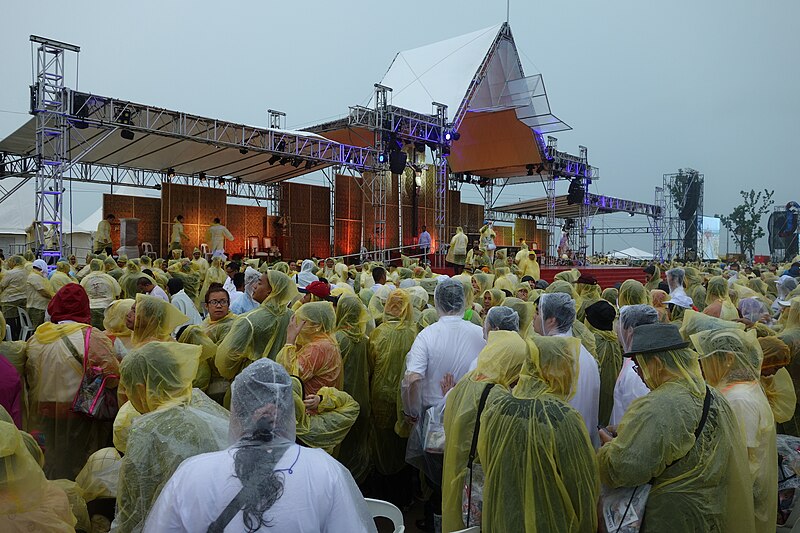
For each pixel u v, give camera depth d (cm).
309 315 371
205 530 151
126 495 210
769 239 3712
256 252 2259
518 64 2588
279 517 151
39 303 893
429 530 411
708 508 221
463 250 2009
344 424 327
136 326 336
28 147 1928
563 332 348
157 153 2059
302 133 1948
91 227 2897
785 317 532
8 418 206
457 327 396
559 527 226
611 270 2331
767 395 338
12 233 2612
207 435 217
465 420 273
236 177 2555
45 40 1377
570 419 235
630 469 229
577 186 3241
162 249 2191
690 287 980
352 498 167
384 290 616
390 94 2555
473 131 2831
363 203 2519
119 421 260
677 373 240
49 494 194
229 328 455
